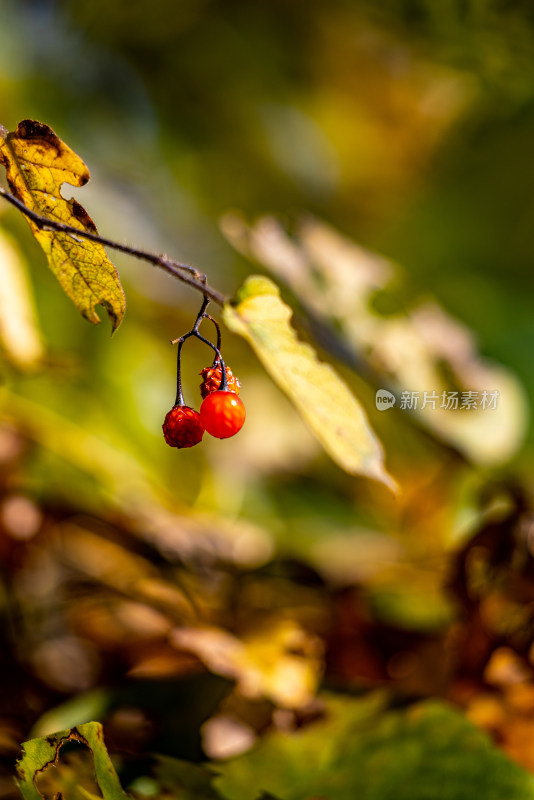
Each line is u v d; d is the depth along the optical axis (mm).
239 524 651
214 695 475
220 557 584
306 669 482
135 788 435
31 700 500
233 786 442
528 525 507
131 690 476
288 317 403
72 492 580
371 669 522
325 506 733
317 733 460
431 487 675
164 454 670
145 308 781
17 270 506
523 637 500
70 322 667
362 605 555
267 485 734
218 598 537
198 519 630
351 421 398
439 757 448
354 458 395
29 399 602
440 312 688
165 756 447
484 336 889
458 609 516
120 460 611
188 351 793
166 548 562
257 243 592
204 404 397
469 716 490
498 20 737
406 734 456
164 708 470
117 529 568
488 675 501
